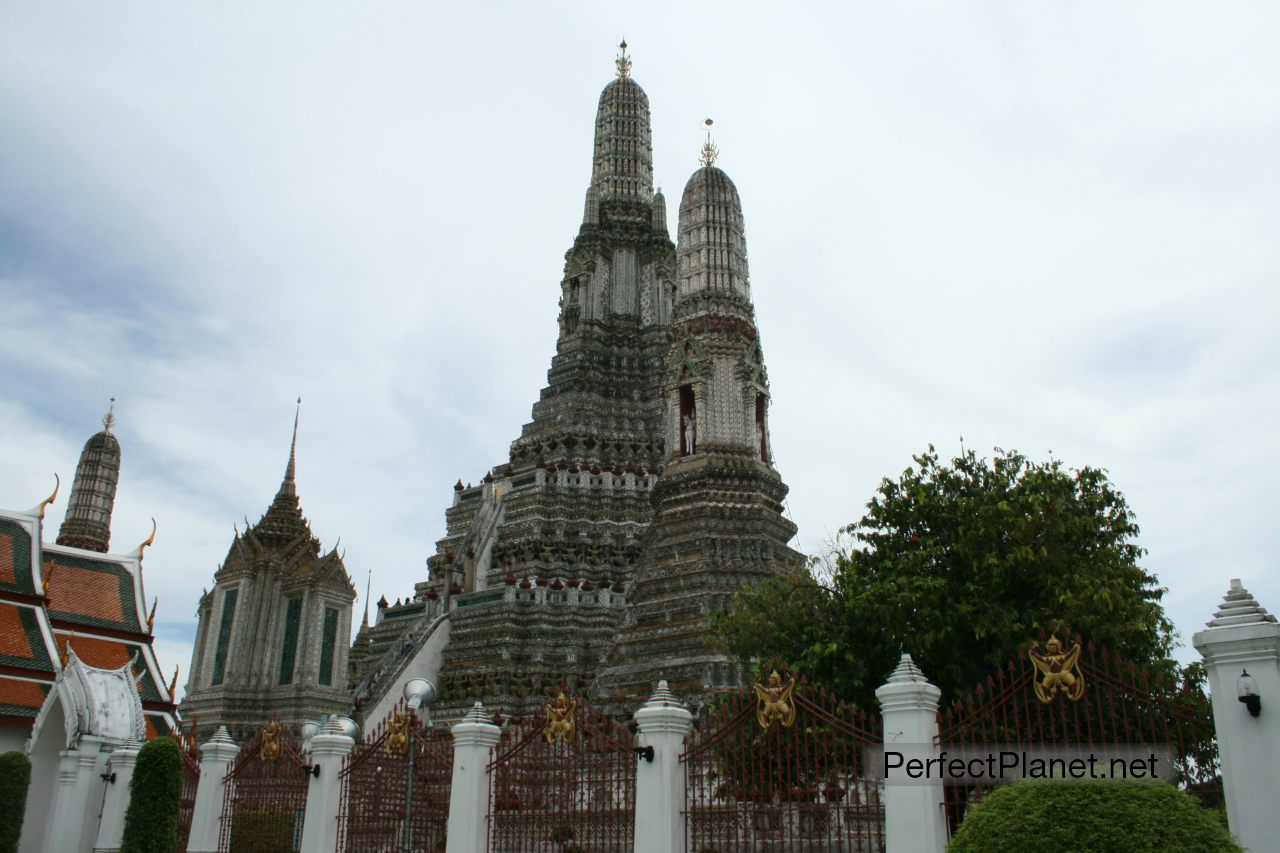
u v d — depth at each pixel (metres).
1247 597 13.94
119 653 40.34
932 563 25.80
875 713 25.06
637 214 75.38
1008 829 11.93
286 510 61.03
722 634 31.89
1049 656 15.31
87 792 27.62
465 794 20.97
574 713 20.56
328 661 55.72
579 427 64.69
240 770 26.84
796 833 19.45
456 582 59.75
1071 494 26.45
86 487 72.50
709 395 46.41
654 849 17.86
